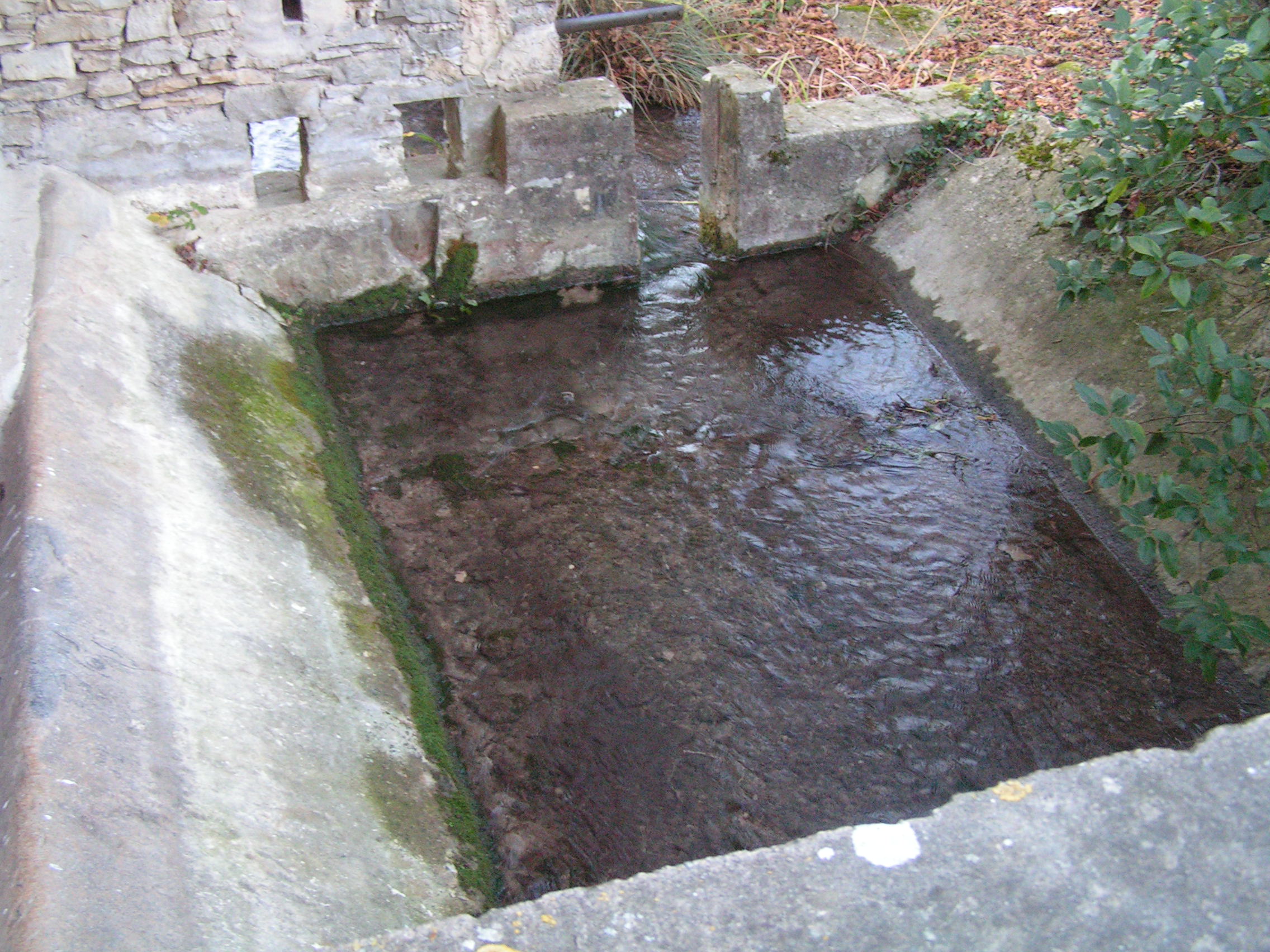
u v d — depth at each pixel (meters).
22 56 4.47
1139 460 4.25
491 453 4.68
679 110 7.89
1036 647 3.82
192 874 2.17
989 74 6.88
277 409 4.41
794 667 3.74
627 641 3.81
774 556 4.20
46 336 3.57
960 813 1.66
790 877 1.57
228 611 3.06
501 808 3.23
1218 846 1.60
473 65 5.24
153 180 4.94
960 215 5.79
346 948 1.50
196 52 4.71
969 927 1.51
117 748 2.33
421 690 3.54
